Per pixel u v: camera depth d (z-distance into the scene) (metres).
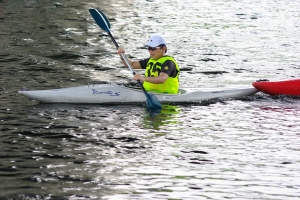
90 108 27.14
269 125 25.03
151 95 27.55
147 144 22.30
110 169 19.67
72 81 32.09
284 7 62.09
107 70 35.19
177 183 18.62
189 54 39.88
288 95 29.88
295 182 18.88
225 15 56.62
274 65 37.12
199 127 24.59
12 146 21.73
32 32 45.81
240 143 22.61
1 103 27.36
